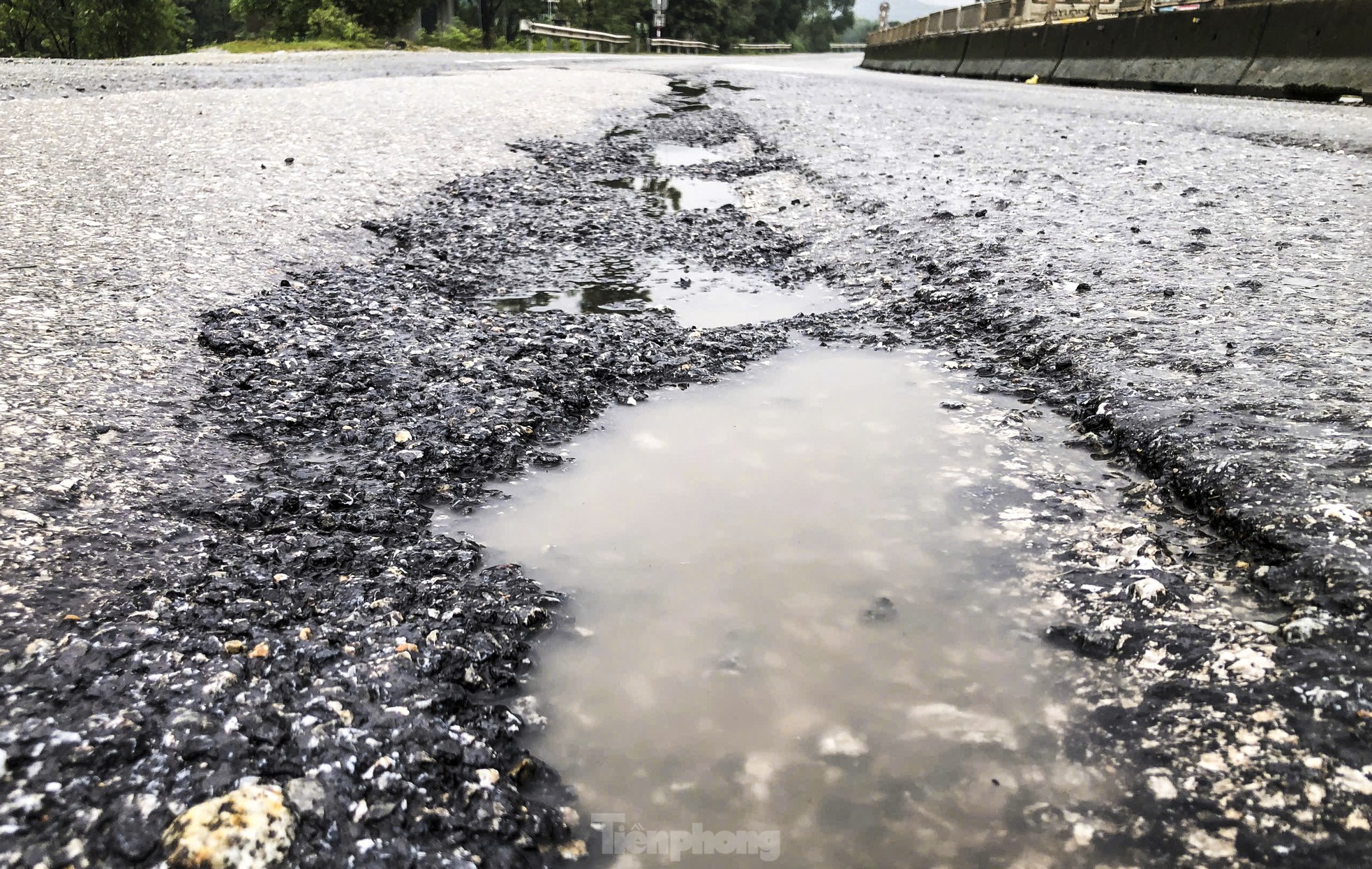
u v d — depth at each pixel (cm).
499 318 367
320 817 125
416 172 623
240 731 138
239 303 347
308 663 158
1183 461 229
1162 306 350
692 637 176
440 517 222
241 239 430
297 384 286
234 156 604
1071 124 941
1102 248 442
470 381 295
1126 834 128
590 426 275
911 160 745
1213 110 1007
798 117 1061
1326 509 195
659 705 158
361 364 303
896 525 216
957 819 132
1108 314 345
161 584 176
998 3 1989
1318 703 146
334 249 440
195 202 480
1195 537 205
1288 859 121
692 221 562
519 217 545
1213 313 339
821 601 187
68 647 153
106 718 138
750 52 6831
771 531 214
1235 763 138
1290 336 310
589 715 155
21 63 1317
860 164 733
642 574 198
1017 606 184
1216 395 264
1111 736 147
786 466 248
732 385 308
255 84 1070
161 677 149
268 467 235
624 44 4325
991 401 290
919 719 153
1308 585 175
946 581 193
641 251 492
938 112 1100
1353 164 650
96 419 243
